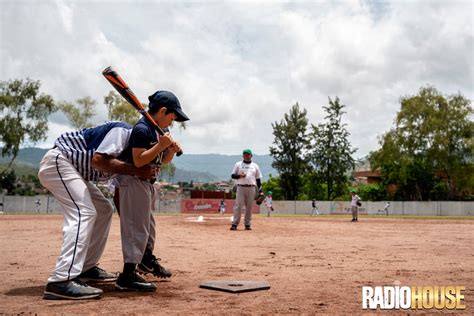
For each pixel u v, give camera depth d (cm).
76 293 329
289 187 6097
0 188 4778
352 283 411
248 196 1226
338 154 5912
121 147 359
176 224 1524
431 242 893
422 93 4794
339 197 6081
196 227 1345
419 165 5059
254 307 309
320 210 5094
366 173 7319
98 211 392
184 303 321
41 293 355
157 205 4891
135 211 374
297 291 370
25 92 4288
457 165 4728
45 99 4334
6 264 527
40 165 358
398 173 4950
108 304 316
